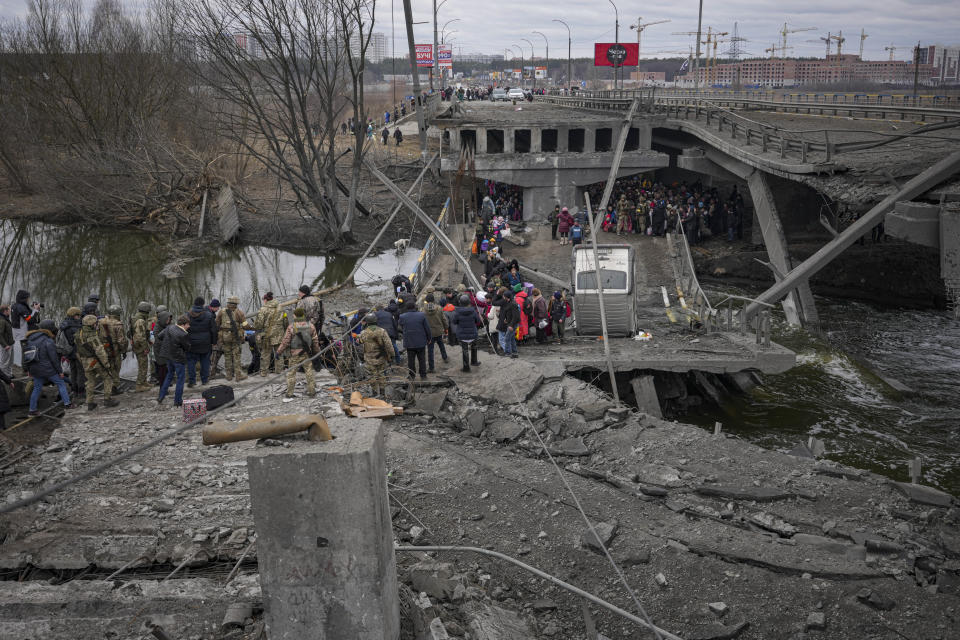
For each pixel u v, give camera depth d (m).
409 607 6.59
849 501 9.50
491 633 6.39
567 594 7.70
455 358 15.34
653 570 7.99
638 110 45.72
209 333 13.75
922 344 24.36
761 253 35.62
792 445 15.94
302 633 5.51
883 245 33.62
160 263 36.56
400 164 53.88
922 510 9.26
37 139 48.72
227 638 6.00
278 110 38.53
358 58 38.19
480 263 30.92
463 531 8.77
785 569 7.88
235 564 7.73
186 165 46.22
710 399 18.31
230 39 34.50
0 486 9.65
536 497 9.54
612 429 11.98
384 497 5.61
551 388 13.65
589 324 20.31
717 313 23.56
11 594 6.77
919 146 25.86
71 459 10.37
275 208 43.06
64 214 47.34
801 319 25.17
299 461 5.16
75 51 47.91
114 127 47.62
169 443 10.87
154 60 48.66
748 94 65.06
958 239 16.28
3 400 12.09
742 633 7.07
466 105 75.94
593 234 16.78
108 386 12.96
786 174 24.98
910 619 7.12
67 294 31.28
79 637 5.96
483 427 12.12
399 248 36.75
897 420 17.41
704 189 46.56
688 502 9.51
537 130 41.91
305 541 5.30
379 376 12.95
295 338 12.56
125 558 7.79
